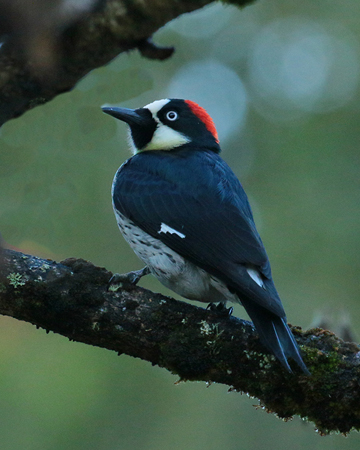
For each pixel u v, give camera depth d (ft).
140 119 34.04
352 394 23.45
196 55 61.05
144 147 34.27
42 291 24.09
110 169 45.57
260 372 23.89
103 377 42.63
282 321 23.56
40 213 38.29
